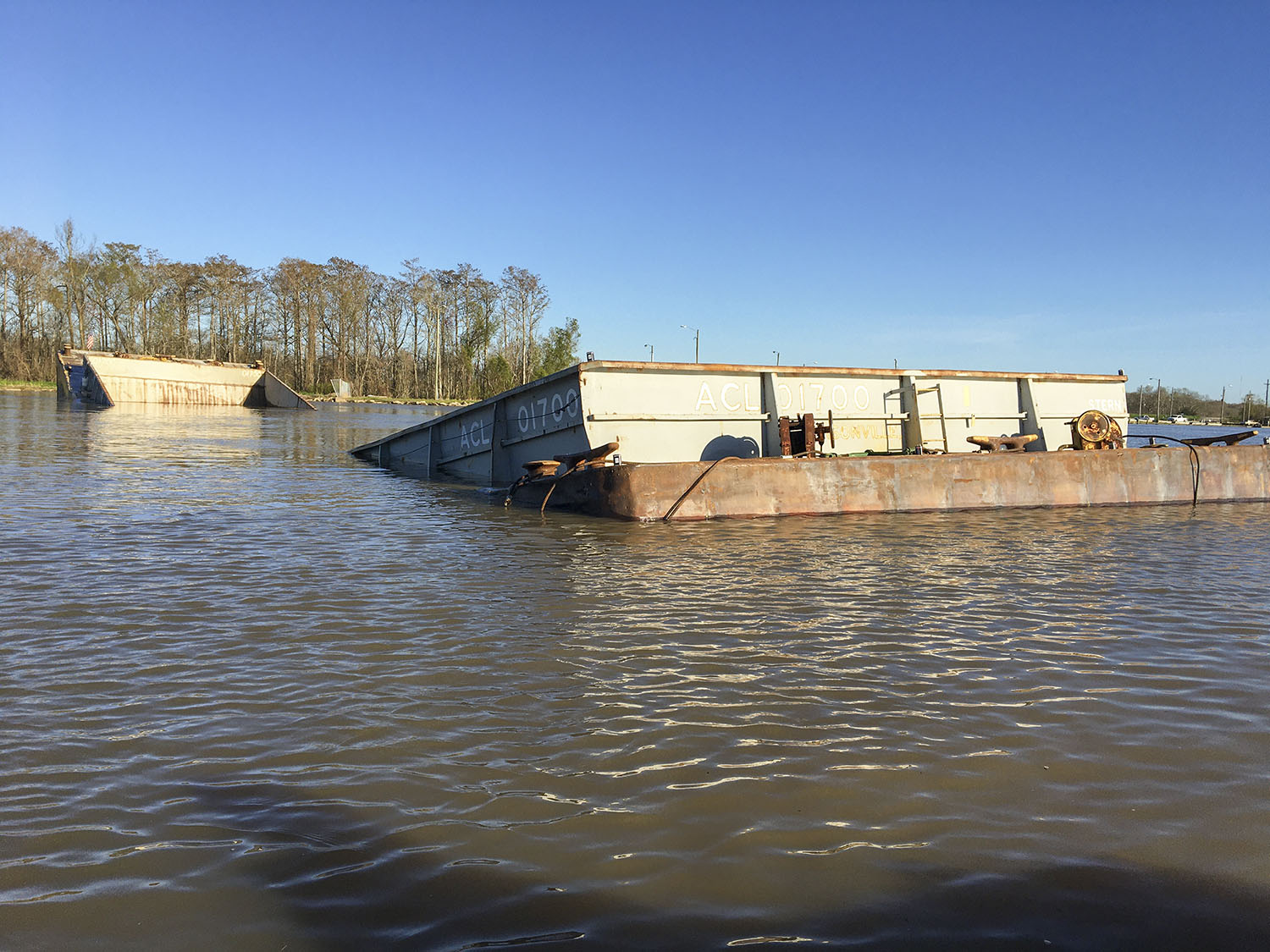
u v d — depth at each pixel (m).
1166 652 5.83
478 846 3.31
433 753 4.14
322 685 5.06
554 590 7.61
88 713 4.61
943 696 4.98
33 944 2.72
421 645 5.88
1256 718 4.65
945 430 14.98
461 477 17.78
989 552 9.71
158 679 5.14
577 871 3.14
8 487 13.86
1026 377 16.14
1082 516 12.96
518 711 4.70
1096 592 7.68
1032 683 5.20
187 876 3.11
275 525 11.24
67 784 3.79
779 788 3.80
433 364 107.50
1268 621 6.68
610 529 11.37
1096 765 4.05
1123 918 2.89
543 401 14.50
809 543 10.23
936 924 2.85
